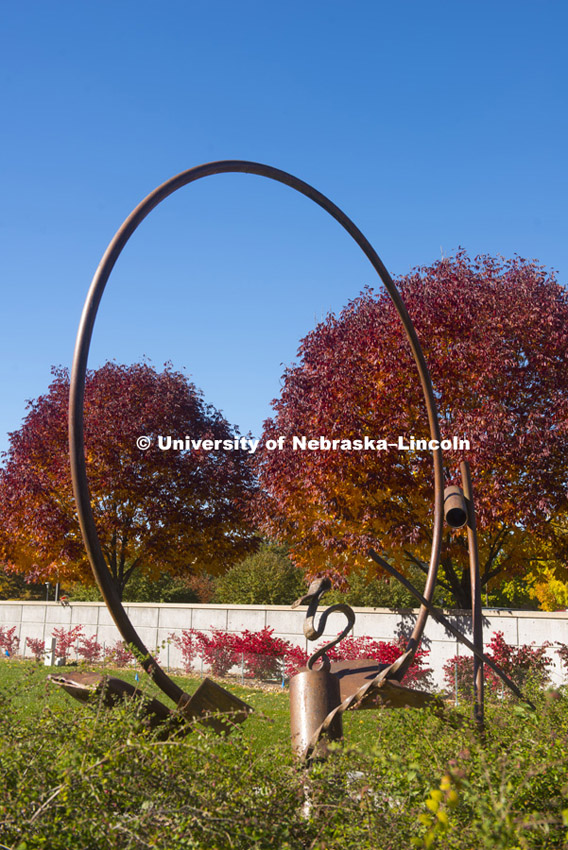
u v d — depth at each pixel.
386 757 3.53
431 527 14.96
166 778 3.09
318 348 16.59
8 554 22.08
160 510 20.52
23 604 22.08
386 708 4.82
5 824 2.71
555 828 3.11
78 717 3.87
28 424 21.02
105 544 21.45
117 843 2.79
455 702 12.65
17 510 20.25
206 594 44.06
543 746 3.78
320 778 3.43
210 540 21.58
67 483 20.06
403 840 2.98
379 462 14.42
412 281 16.38
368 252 6.55
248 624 17.50
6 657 21.41
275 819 3.11
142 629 19.09
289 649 16.28
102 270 5.03
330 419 14.77
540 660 13.27
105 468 19.91
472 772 3.49
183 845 2.79
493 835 2.66
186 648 17.86
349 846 2.97
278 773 3.58
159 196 5.41
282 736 7.99
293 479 15.61
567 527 15.45
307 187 6.32
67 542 19.97
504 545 16.20
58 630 20.80
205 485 21.25
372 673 5.25
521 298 15.02
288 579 36.94
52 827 2.72
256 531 22.44
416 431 14.84
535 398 14.56
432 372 14.42
